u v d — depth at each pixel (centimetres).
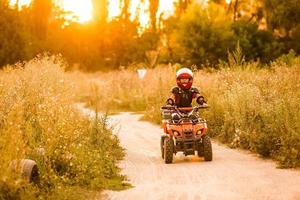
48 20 6938
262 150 1498
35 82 1802
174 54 4722
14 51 5097
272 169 1297
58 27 7331
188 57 4619
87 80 4075
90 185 1120
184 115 1496
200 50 4547
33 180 1032
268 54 4616
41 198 952
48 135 1186
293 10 4881
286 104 1499
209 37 4588
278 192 1038
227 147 1734
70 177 1141
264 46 4662
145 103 3297
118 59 7000
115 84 3825
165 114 1519
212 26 4603
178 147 1460
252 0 5388
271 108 1609
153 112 2761
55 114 1345
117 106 3475
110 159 1370
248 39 4691
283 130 1448
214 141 1889
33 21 6606
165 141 1456
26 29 5688
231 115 1875
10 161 932
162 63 4844
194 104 2234
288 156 1354
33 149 1143
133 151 1703
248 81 2081
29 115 1399
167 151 1437
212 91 2334
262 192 1042
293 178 1173
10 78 1891
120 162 1480
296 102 1498
